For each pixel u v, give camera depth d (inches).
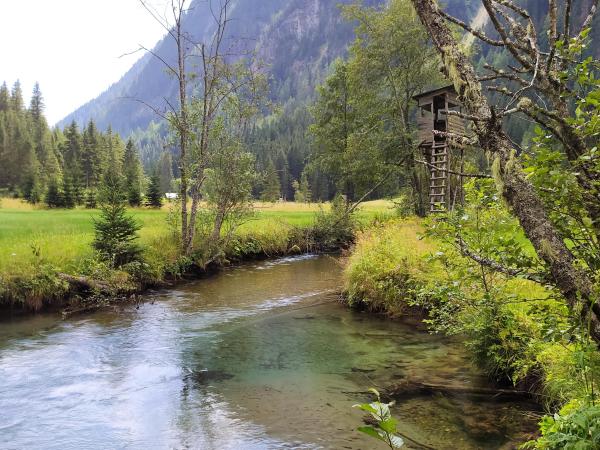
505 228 167.6
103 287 596.7
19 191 2923.2
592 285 114.7
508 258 157.5
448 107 964.0
